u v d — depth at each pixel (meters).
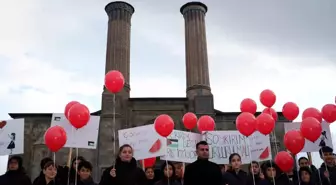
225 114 20.22
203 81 20.16
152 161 11.86
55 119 10.48
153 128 11.16
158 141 10.95
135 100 19.89
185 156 11.47
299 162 9.69
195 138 11.89
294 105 11.88
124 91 19.97
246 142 11.68
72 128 10.22
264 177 9.30
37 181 7.80
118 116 19.06
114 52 20.73
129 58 21.36
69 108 10.41
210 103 19.39
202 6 22.53
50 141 8.59
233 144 11.66
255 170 9.24
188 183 6.43
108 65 20.45
